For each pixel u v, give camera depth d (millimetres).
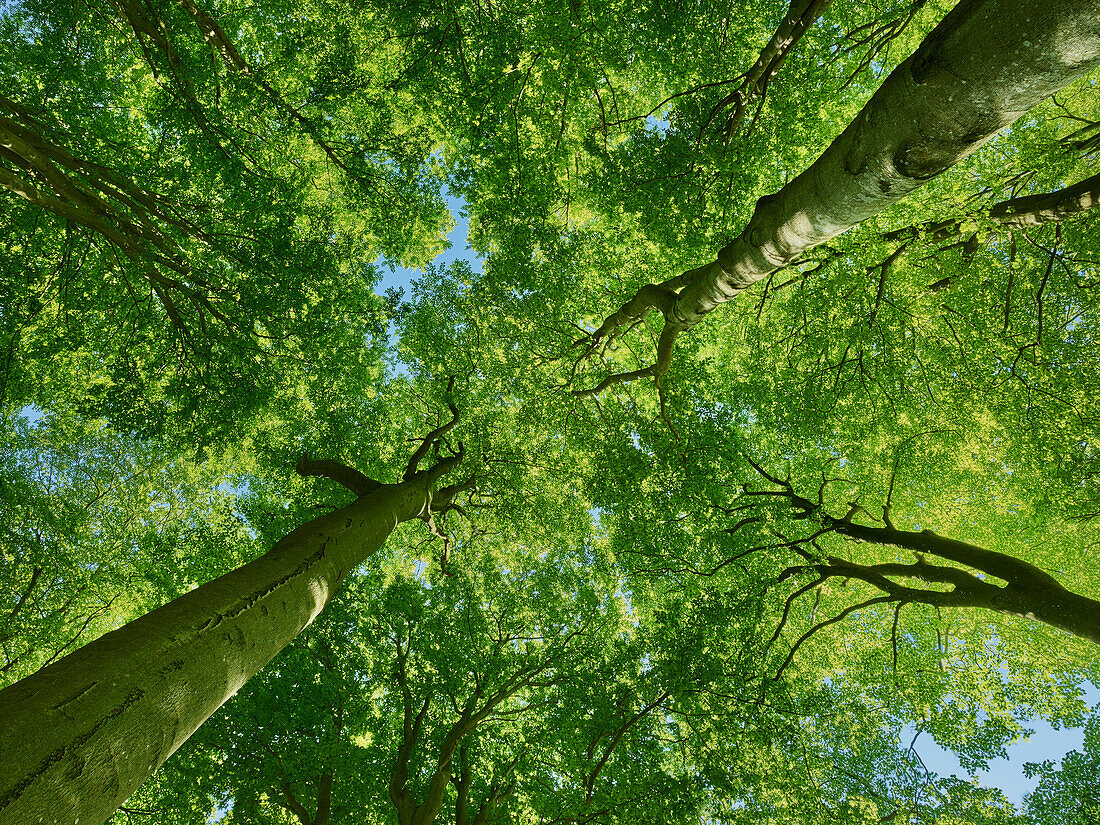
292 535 6312
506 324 13086
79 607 14211
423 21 10109
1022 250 9305
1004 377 10266
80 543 13547
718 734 10680
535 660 13359
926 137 3283
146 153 10328
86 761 2916
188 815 10836
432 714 13469
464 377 14617
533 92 11109
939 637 13055
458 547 15562
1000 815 9766
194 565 13961
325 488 13578
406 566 17000
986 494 13969
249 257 9062
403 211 12328
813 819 9766
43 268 9586
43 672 3232
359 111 12086
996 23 2475
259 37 11805
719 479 13289
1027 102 2766
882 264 9000
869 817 9836
